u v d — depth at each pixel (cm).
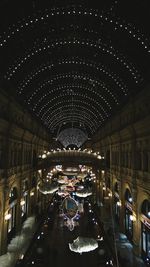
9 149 1744
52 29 1491
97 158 2808
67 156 2692
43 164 2730
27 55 1577
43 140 3559
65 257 1596
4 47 1457
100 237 1962
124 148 2164
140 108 1650
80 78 2333
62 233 2109
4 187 1612
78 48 1769
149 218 1430
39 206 3044
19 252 1575
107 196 3031
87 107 3625
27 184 2509
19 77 1833
